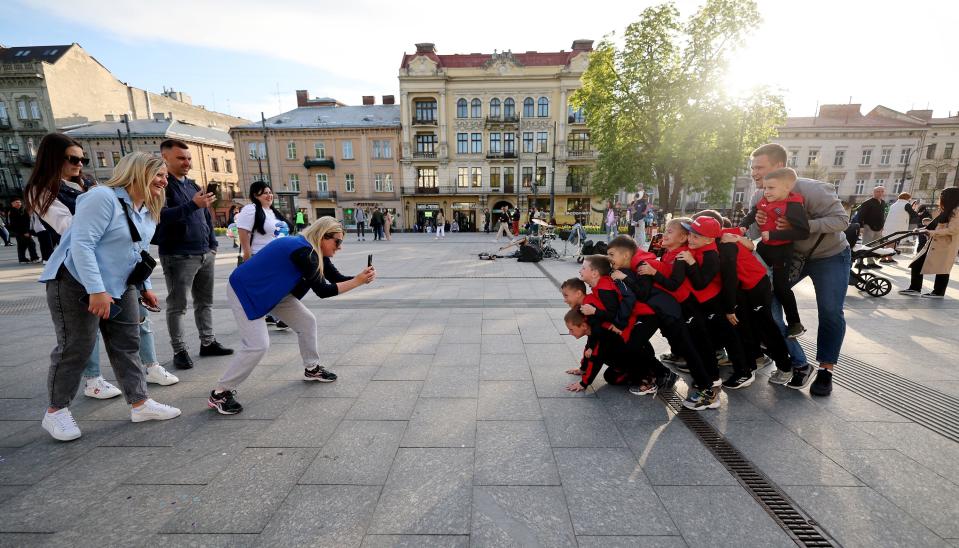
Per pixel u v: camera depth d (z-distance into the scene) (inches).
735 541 65.7
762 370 140.3
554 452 91.3
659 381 122.6
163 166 103.6
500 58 1418.6
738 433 99.0
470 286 303.6
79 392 125.5
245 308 105.2
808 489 78.5
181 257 139.6
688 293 117.0
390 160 1537.9
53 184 106.8
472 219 1557.6
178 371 142.9
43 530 68.4
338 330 189.5
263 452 92.0
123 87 1710.1
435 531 68.0
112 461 88.7
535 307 233.5
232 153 1797.5
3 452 92.1
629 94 792.9
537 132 1457.9
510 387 126.6
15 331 192.4
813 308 221.6
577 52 1390.3
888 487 78.8
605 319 115.6
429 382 130.6
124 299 101.0
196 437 98.7
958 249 236.4
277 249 108.7
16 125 1517.0
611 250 118.5
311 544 65.2
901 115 1657.2
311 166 1547.7
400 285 309.0
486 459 88.7
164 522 70.3
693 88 746.8
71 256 90.2
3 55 1556.3
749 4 707.4
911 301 236.8
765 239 117.2
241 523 70.0
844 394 119.9
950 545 64.3
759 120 750.5
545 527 68.9
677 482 80.7
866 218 362.6
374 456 90.0
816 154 1647.4
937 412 108.6
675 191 842.2
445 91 1438.2
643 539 66.3
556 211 1508.4
